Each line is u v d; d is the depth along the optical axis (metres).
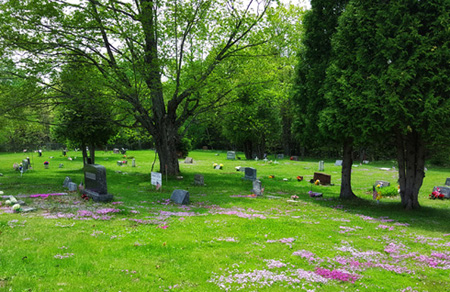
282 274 6.93
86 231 9.41
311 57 19.25
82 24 17.88
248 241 9.45
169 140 26.20
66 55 19.42
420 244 9.84
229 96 28.03
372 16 14.98
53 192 16.44
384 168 39.50
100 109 21.95
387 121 13.55
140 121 24.58
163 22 22.22
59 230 9.27
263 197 19.06
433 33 13.37
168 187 21.47
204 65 23.31
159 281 6.38
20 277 6.01
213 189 21.64
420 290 6.41
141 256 7.72
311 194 20.33
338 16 18.08
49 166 34.50
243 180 26.58
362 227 11.97
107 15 17.86
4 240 8.01
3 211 11.33
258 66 25.22
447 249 9.31
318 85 18.39
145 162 41.94
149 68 19.98
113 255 7.67
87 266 6.83
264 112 45.81
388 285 6.65
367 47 15.09
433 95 12.64
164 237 9.38
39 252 7.39
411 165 16.28
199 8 22.34
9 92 19.19
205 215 12.88
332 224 12.23
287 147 65.50
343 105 15.80
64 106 22.88
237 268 7.26
